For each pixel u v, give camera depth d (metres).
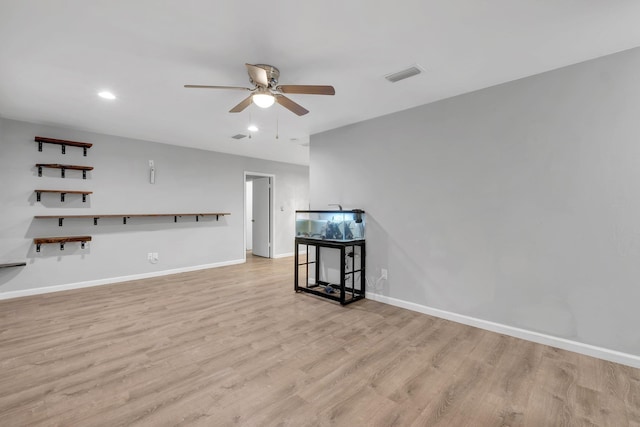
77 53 2.19
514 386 1.93
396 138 3.48
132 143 4.73
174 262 5.21
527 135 2.59
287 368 2.13
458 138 2.99
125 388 1.88
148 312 3.24
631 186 2.16
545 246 2.51
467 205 2.94
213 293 3.98
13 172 3.74
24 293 3.80
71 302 3.57
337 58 2.28
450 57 2.28
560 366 2.17
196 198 5.50
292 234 7.29
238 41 2.05
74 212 4.18
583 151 2.34
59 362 2.19
